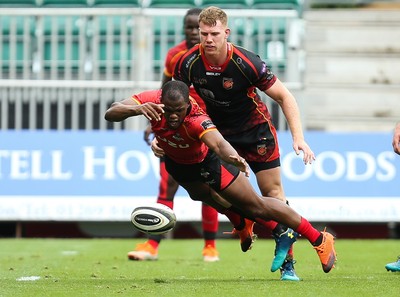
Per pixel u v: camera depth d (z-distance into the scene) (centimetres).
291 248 2497
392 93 5378
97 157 4762
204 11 2339
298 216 2355
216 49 2333
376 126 5366
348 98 5378
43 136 4794
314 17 5525
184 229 5084
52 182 4769
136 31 5056
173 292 2144
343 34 5500
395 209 4750
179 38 5162
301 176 4731
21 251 3953
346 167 4750
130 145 4759
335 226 5031
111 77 5150
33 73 5181
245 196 2323
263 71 2388
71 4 5684
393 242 4672
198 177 2362
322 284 2339
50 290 2205
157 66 5166
